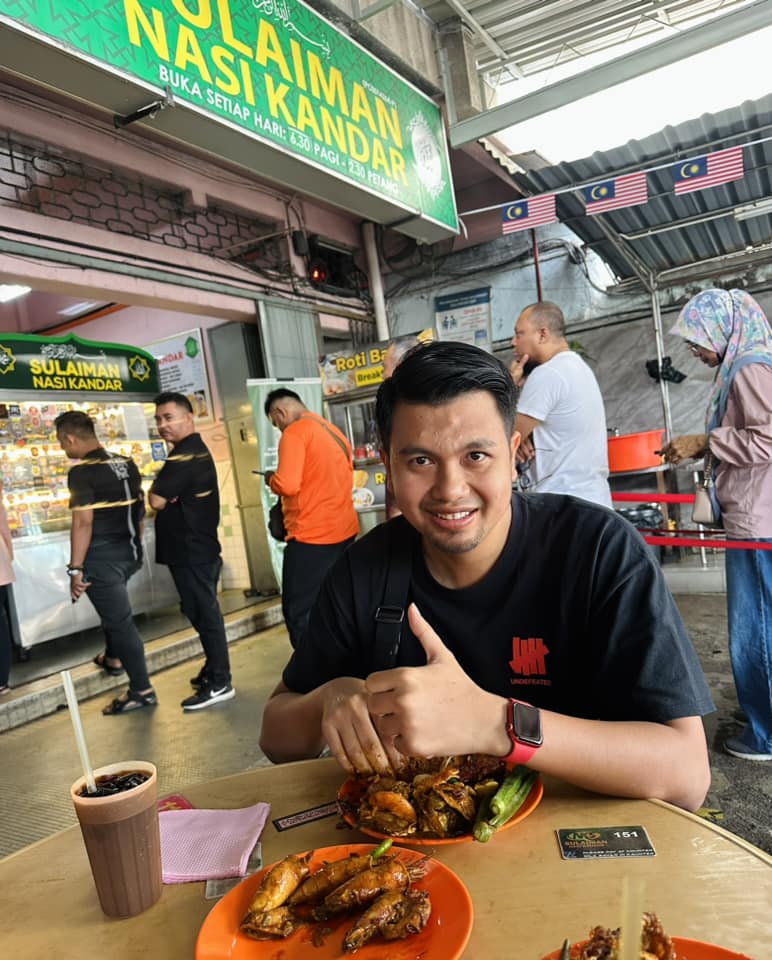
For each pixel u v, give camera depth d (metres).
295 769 1.23
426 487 1.05
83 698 4.43
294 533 3.76
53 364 5.18
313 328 6.96
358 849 0.90
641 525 5.68
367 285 7.85
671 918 0.74
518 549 1.21
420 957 0.70
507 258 7.36
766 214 5.32
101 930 0.84
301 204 6.86
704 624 4.50
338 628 1.32
